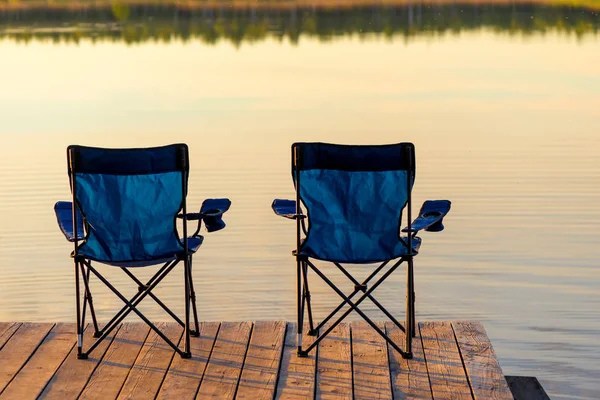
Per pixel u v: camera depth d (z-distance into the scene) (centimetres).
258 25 3080
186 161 462
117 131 1323
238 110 1498
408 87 1733
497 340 627
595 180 1018
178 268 785
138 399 431
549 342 626
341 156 460
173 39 2686
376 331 501
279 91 1697
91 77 1914
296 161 463
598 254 793
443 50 2319
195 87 1759
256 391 437
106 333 479
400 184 462
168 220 468
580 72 1898
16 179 1045
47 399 432
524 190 982
